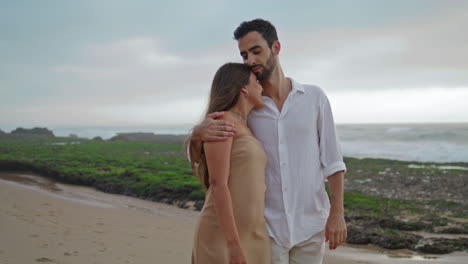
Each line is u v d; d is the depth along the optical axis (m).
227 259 2.36
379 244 7.91
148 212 11.24
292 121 2.65
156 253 6.39
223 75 2.58
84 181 17.41
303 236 2.65
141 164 22.00
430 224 9.45
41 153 28.45
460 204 12.34
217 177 2.28
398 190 15.62
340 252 7.40
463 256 7.08
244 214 2.40
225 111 2.54
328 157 2.73
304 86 2.73
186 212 11.56
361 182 17.78
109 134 108.06
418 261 6.67
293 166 2.65
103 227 8.16
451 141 45.38
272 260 2.62
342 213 2.67
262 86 2.74
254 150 2.46
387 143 49.41
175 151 35.53
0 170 22.06
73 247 6.28
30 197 11.26
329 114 2.74
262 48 2.61
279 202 2.63
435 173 20.19
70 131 138.25
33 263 5.27
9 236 6.58
